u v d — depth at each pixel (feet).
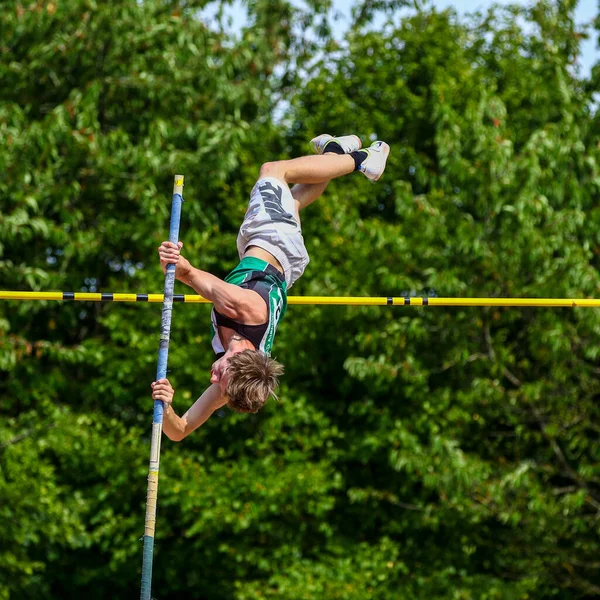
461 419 56.18
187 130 60.64
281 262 26.14
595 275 51.88
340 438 60.23
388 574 57.26
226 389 23.85
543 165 55.83
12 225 55.01
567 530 56.95
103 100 62.39
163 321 25.13
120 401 61.05
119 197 64.34
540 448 57.88
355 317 56.65
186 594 65.67
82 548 62.08
